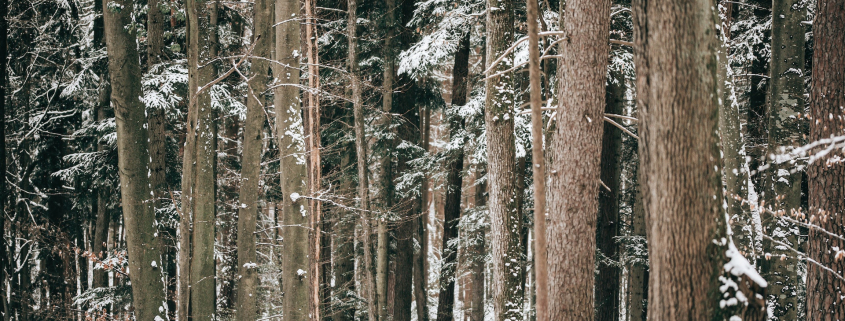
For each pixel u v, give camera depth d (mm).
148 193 8359
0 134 11141
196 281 9922
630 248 13414
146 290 8211
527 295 26109
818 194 6395
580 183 5961
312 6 11414
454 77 16266
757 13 12297
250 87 9328
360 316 17703
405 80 16828
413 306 26422
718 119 3459
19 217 16672
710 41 3414
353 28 13062
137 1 13289
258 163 10625
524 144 12297
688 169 3361
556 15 10914
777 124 8430
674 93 3379
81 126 16203
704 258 3363
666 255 3441
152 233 8367
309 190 10805
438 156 15602
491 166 7926
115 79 8172
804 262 11617
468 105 13211
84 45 16344
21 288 16234
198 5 10680
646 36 3545
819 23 6523
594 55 5992
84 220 18891
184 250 7559
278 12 9664
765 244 8516
